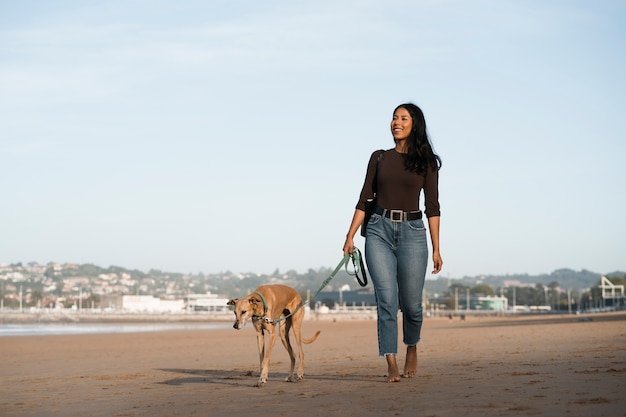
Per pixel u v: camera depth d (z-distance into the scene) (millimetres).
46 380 11672
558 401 5844
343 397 7012
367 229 8125
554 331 27594
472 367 10109
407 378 8492
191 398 7859
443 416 5422
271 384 9109
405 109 8031
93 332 65500
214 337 39531
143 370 13320
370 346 20703
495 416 5281
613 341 16203
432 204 8023
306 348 20109
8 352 25031
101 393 8945
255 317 9023
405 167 7941
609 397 5898
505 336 24594
